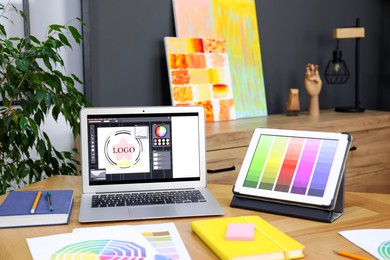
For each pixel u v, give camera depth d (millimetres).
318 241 1257
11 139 2236
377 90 4156
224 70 3217
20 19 2695
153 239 1258
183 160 1655
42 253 1159
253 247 1160
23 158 2596
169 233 1300
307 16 3703
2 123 2273
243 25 3359
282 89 3627
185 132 1662
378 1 4070
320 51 3797
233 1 3312
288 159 1552
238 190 1550
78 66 2893
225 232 1266
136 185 1629
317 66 3473
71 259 1121
